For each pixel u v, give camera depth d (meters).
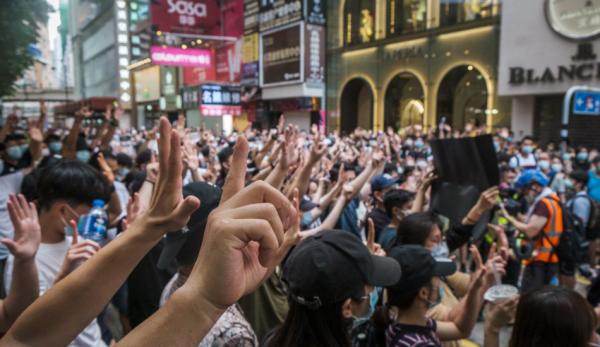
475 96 16.77
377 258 1.59
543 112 13.23
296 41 20.66
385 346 1.81
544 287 1.59
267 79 22.88
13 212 1.38
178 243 1.36
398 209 3.29
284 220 0.70
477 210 2.60
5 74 12.24
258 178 2.98
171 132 0.76
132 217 1.65
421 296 1.75
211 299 0.57
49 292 0.77
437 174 3.12
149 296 2.28
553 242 3.92
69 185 1.82
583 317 1.46
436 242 2.53
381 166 3.79
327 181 4.31
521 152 8.70
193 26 19.00
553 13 12.29
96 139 6.70
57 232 1.85
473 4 15.41
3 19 10.46
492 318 1.97
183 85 32.28
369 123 20.69
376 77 19.12
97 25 55.75
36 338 0.75
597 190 6.30
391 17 18.58
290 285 1.34
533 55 12.89
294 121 22.86
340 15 20.50
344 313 1.35
